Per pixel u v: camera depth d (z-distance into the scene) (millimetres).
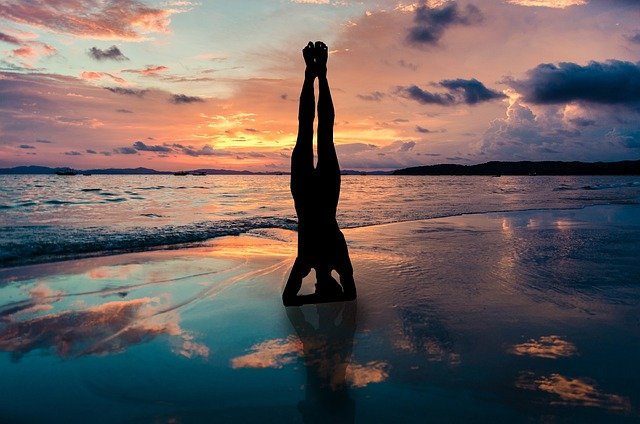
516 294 5348
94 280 6312
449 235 10516
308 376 3297
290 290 5008
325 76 4906
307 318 4562
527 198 27438
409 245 8992
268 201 26688
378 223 13633
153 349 3822
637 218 14258
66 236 10422
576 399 2908
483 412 2771
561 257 7590
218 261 7637
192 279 6320
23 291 5742
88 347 3883
